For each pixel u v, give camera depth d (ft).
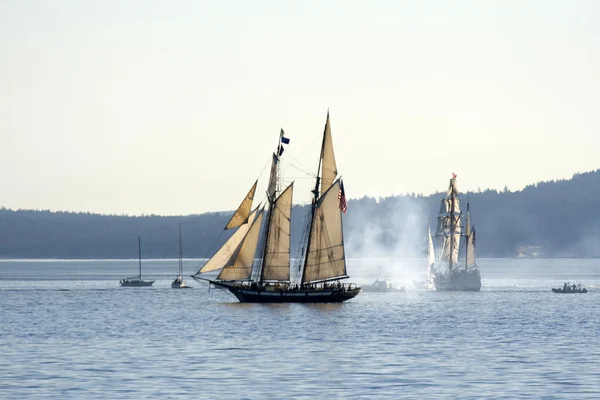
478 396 637.30
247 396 635.66
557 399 627.46
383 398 629.92
